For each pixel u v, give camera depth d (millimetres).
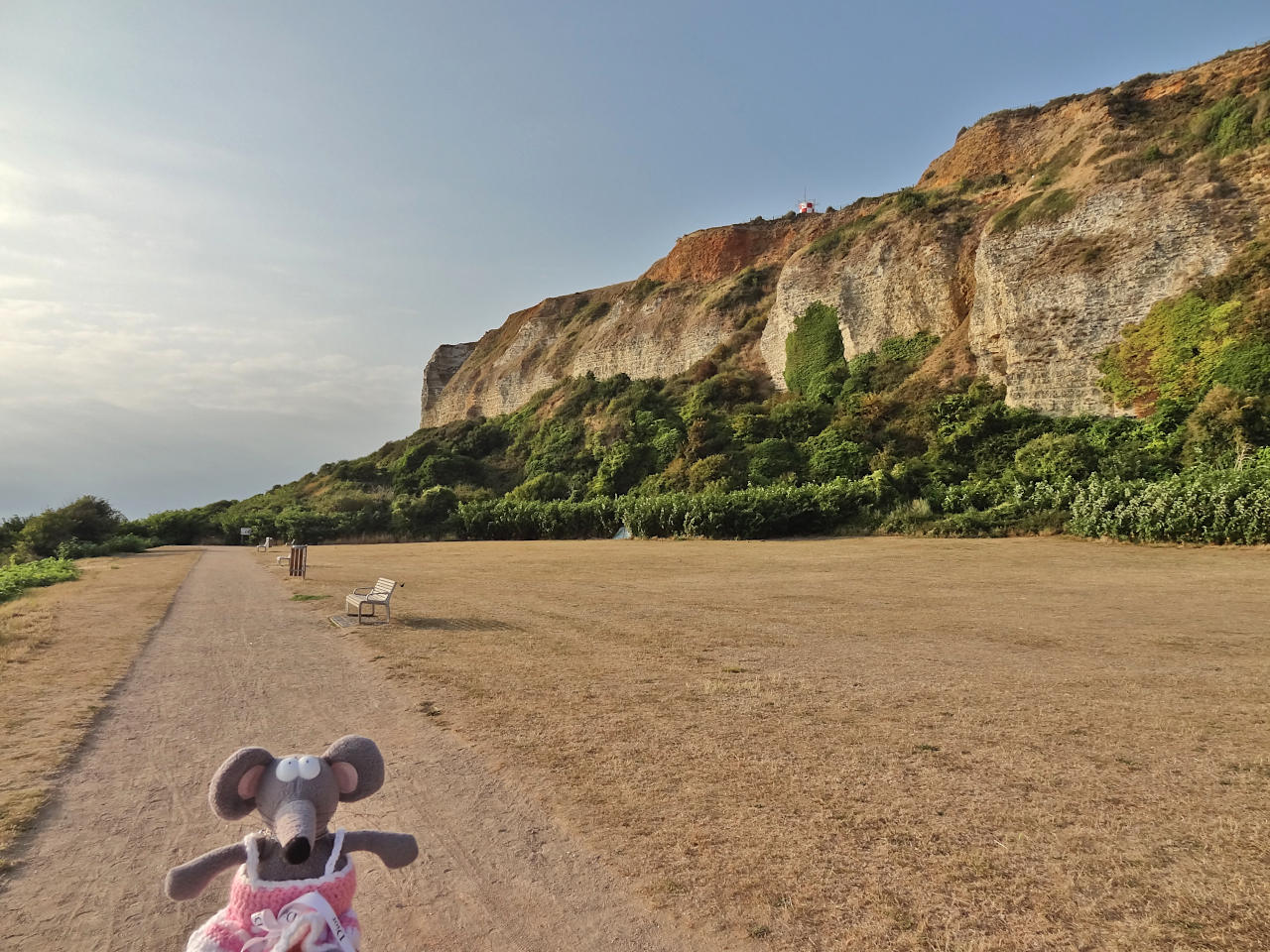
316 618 16438
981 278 50469
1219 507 26453
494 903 4391
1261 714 7820
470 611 16812
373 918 4254
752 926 4074
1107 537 30141
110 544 55094
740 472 53281
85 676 10367
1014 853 4832
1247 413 32406
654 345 85125
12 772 6594
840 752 6828
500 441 88188
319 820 2896
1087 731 7344
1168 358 39500
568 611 16594
